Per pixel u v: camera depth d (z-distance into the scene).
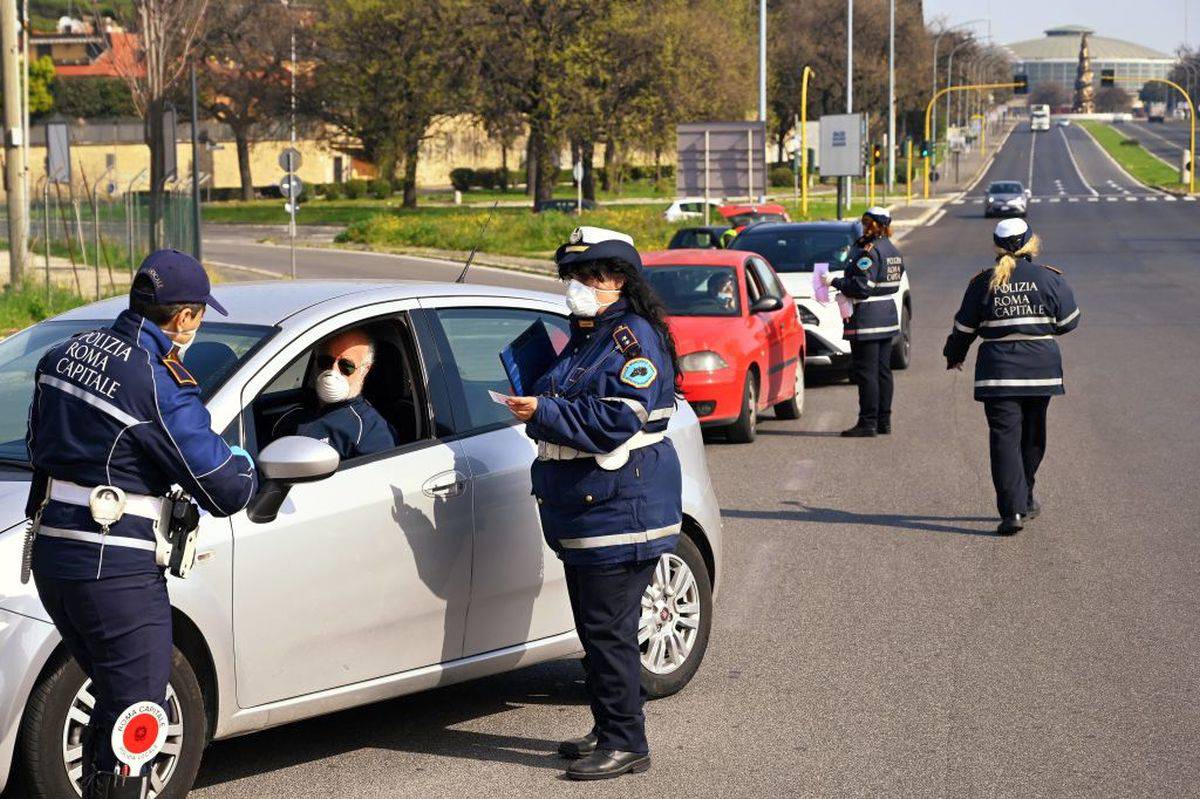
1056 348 10.52
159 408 4.56
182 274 4.71
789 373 16.27
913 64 120.94
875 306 15.10
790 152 126.00
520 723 6.75
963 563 9.79
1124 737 6.45
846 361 19.52
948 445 14.70
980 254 48.91
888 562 9.84
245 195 99.94
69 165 34.34
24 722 4.94
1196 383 18.80
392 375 6.39
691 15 76.06
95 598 4.56
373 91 77.19
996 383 10.50
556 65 71.00
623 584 5.88
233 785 5.93
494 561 6.36
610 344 5.75
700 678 7.38
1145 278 37.12
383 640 5.97
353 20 73.75
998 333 10.48
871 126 120.62
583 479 5.75
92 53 118.88
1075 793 5.81
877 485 12.63
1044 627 8.22
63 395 4.58
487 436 6.45
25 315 24.88
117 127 102.75
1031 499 11.05
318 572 5.68
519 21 71.31
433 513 6.11
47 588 4.62
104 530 4.55
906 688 7.17
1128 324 26.42
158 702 4.71
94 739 4.82
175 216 36.41
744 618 8.50
